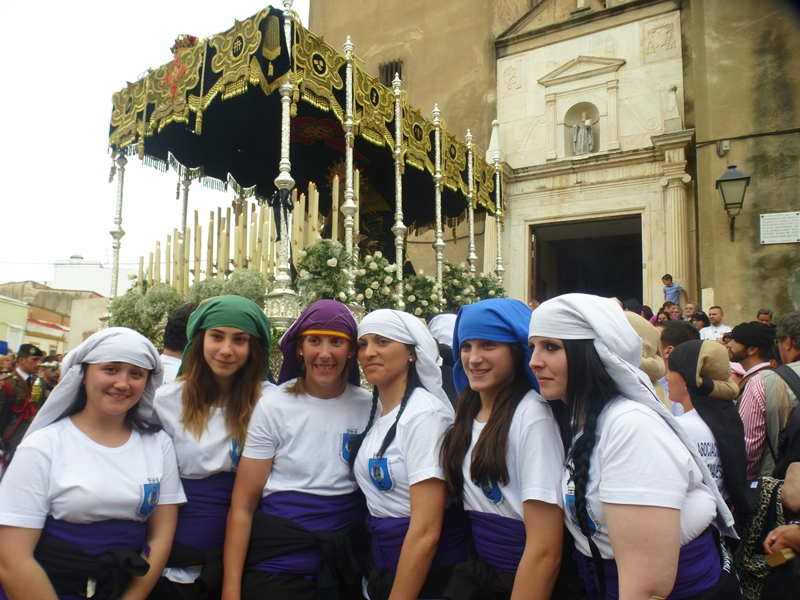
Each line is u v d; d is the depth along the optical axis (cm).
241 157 933
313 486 251
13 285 3042
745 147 993
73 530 213
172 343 342
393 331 247
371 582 236
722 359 276
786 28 991
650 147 1105
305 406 261
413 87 1430
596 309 186
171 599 241
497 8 1362
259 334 264
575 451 183
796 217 945
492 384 219
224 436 257
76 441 222
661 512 160
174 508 241
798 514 253
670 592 160
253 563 245
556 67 1242
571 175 1192
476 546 223
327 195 1007
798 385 320
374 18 1527
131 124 725
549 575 191
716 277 982
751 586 258
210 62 623
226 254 700
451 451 225
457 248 1310
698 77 1052
